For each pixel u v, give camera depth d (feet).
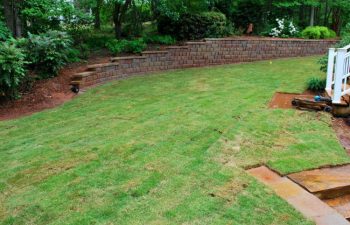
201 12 35.76
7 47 19.76
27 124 17.30
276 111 18.45
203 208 9.62
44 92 21.95
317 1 42.37
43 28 29.19
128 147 13.75
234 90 23.29
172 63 32.04
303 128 16.14
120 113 18.51
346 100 18.81
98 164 12.33
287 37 40.65
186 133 15.19
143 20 37.17
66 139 14.92
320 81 22.36
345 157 13.25
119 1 29.89
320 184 11.22
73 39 28.66
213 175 11.45
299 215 9.50
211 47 34.24
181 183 10.91
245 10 41.42
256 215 9.41
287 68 31.53
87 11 34.76
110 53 29.68
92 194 10.36
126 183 10.94
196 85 25.21
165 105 19.85
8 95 20.57
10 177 11.60
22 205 9.93
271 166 12.28
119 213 9.41
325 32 41.93
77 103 20.77
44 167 12.24
